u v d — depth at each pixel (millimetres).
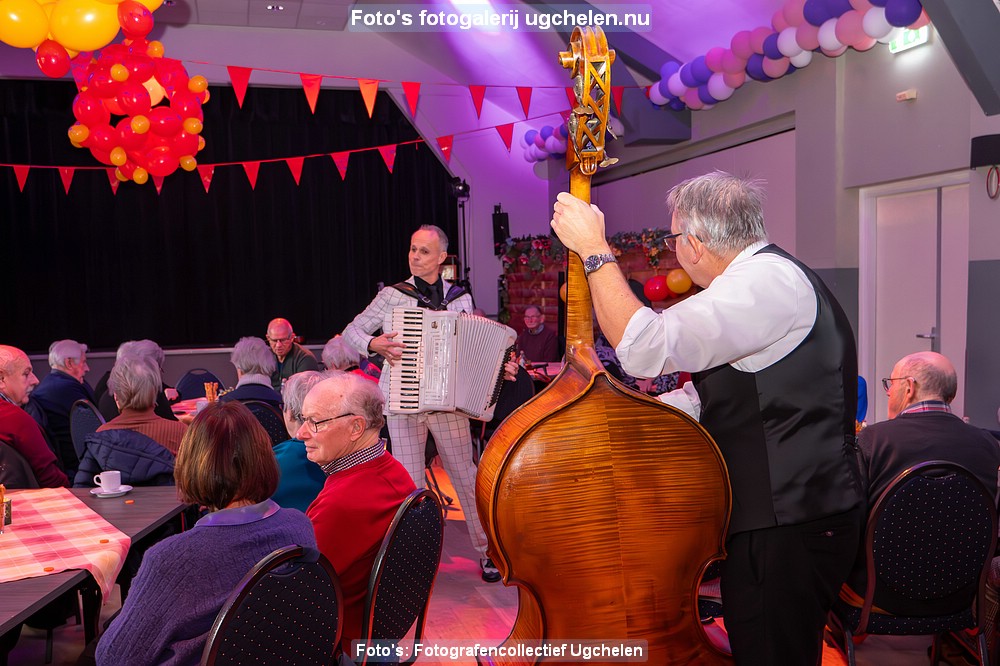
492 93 9555
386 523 2080
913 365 2686
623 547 1531
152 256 9430
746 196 1591
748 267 1531
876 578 2441
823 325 1552
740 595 1574
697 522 1560
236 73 5051
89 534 2404
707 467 1562
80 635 3295
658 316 1487
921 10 4195
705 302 1482
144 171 5953
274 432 3844
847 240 5914
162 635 1580
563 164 9828
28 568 2092
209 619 1605
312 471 2705
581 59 1493
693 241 1620
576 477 1516
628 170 9000
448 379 3426
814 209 6070
